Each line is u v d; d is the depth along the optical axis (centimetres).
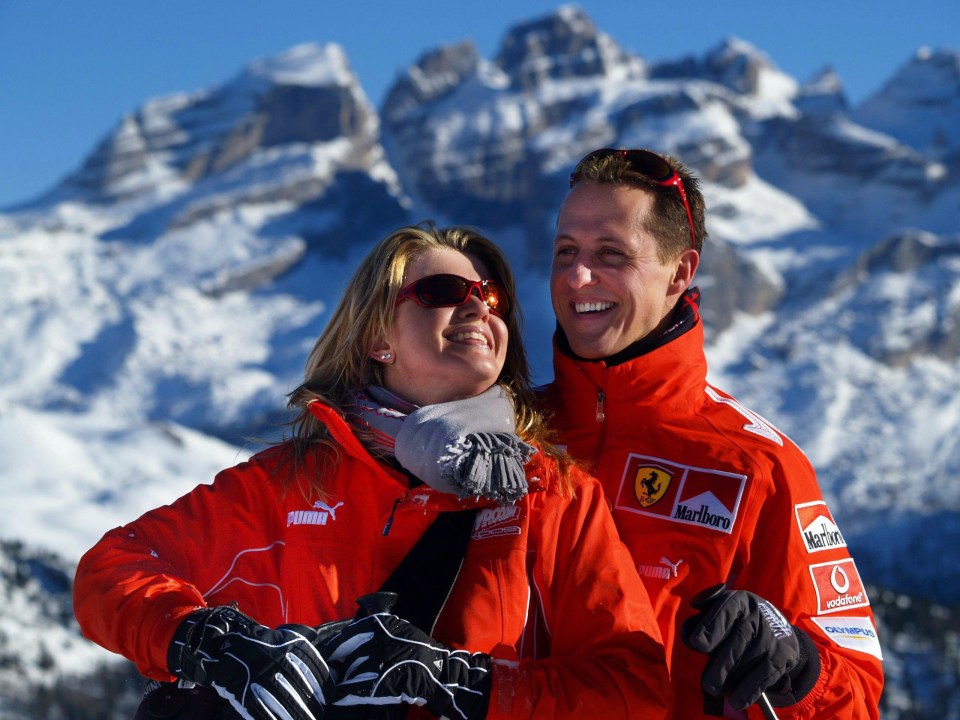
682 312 378
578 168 377
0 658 9162
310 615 289
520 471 285
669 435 356
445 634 276
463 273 313
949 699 8156
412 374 307
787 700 295
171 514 311
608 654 272
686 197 373
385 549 290
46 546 15288
